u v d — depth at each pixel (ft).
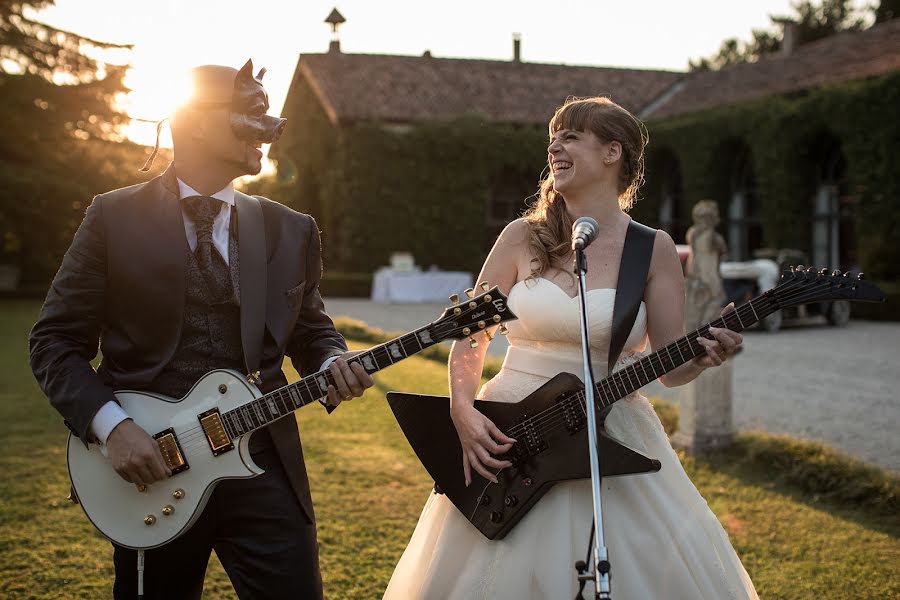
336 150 94.73
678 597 8.12
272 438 7.97
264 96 7.90
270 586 7.80
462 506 8.63
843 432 24.16
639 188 9.55
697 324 20.67
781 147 76.95
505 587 8.27
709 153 86.63
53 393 7.68
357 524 15.51
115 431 7.57
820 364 38.58
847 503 17.25
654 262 8.87
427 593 8.62
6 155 87.86
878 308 62.03
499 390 9.07
